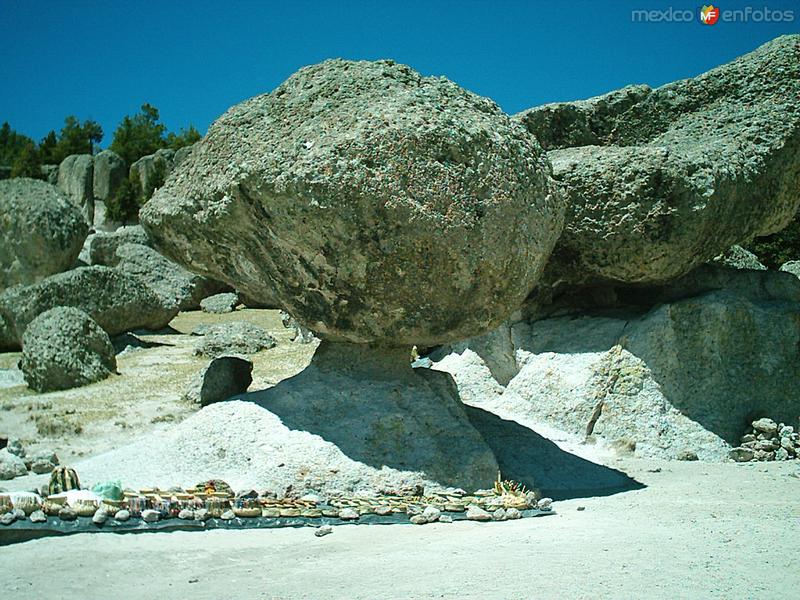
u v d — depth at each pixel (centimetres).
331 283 935
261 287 1047
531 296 1380
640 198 1207
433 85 973
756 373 1245
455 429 966
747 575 591
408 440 943
